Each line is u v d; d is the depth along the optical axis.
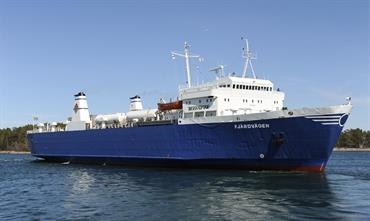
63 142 83.44
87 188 41.75
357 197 33.50
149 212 28.80
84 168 68.12
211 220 26.31
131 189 39.84
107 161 73.12
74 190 40.62
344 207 29.48
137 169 62.12
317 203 31.06
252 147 50.00
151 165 64.19
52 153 86.88
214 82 58.88
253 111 58.06
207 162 54.84
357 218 25.98
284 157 48.34
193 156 55.56
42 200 35.00
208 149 53.94
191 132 55.75
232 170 53.38
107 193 37.81
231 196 34.31
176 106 62.91
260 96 59.09
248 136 50.03
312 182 41.94
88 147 76.25
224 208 29.66
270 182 41.94
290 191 36.53
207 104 57.78
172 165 60.25
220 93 56.28
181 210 29.23
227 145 52.06
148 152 62.50
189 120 55.94
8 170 68.62
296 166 48.53
